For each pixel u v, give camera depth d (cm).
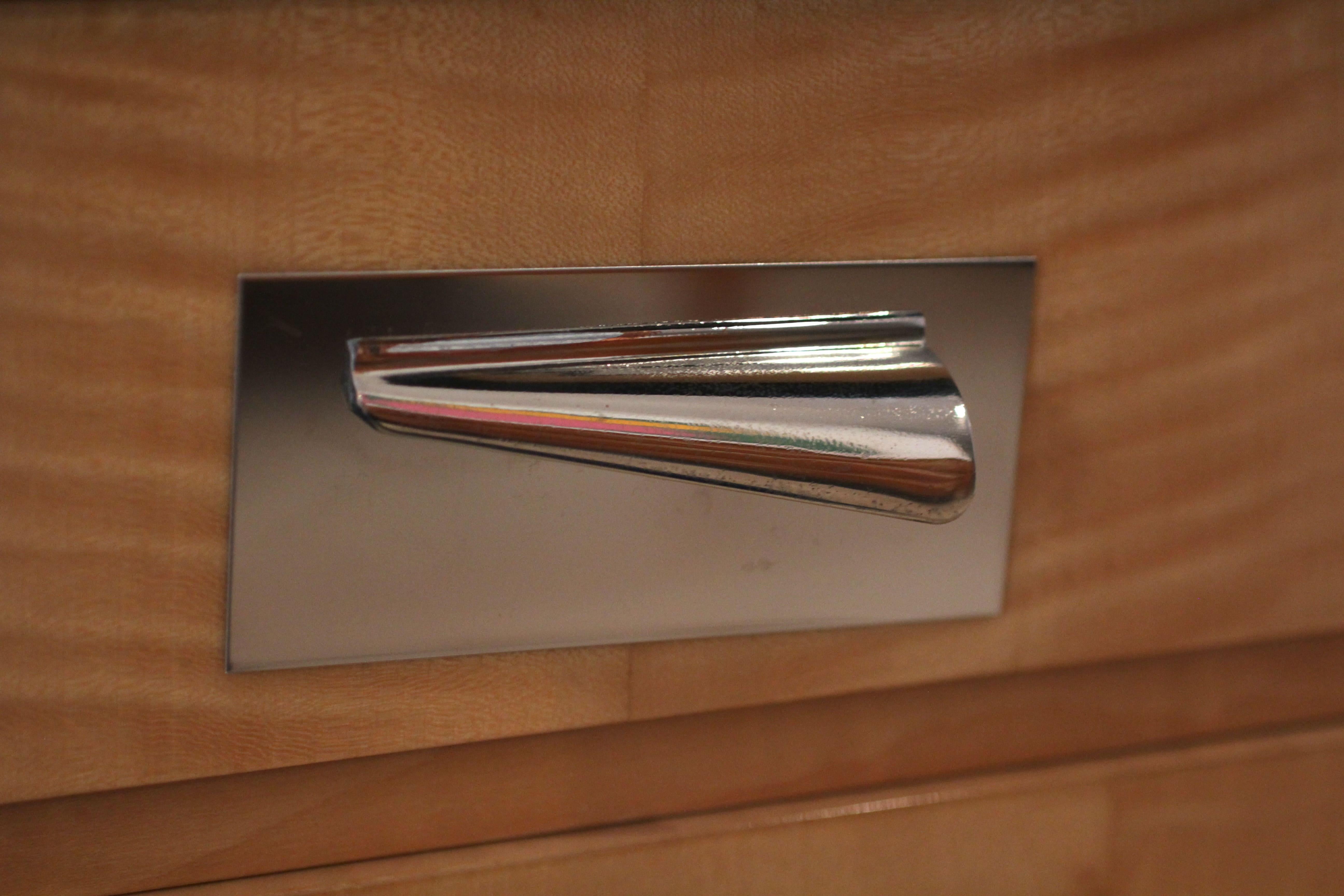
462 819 27
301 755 25
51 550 23
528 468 25
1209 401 30
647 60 24
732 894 29
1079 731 32
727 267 26
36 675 23
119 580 23
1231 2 28
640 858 28
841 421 23
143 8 21
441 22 23
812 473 23
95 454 23
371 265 23
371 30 23
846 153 26
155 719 24
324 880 26
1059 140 27
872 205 26
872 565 28
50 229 21
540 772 28
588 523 25
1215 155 29
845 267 26
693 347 25
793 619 27
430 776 27
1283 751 33
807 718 30
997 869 31
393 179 23
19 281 21
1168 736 33
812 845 30
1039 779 31
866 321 26
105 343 22
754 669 28
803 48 25
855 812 30
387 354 23
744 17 25
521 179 24
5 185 21
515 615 25
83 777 24
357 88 23
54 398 22
